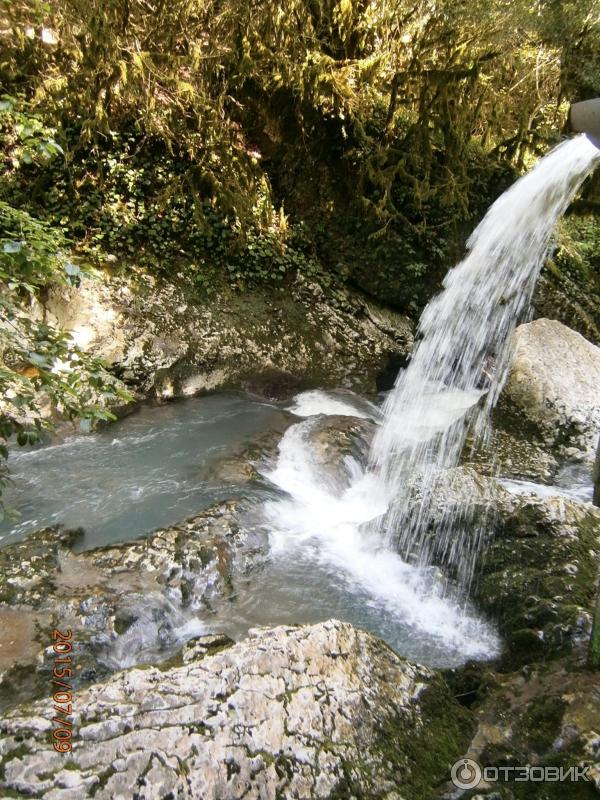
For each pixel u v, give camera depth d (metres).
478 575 3.47
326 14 7.01
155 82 6.28
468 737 2.32
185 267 6.64
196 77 6.64
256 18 6.56
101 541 3.84
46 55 6.21
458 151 7.44
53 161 6.18
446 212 7.66
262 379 6.56
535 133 7.79
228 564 3.63
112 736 1.93
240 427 5.59
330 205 7.56
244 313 6.75
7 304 2.62
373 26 7.06
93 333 5.68
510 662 2.90
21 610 3.07
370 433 5.57
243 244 6.87
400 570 3.73
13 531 3.90
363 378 7.12
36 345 2.55
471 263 6.46
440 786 2.05
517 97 8.05
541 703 2.32
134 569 3.46
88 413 2.54
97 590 3.25
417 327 7.83
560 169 5.25
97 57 5.99
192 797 1.81
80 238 6.26
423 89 7.15
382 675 2.44
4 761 1.82
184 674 2.18
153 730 1.96
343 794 1.95
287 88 6.93
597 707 2.22
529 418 5.34
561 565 3.21
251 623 3.30
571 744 2.10
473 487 3.77
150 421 5.61
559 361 5.66
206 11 6.38
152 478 4.62
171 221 6.66
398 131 7.55
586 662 2.48
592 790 1.92
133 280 6.25
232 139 7.13
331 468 4.93
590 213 5.97
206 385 6.23
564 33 4.95
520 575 3.27
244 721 2.04
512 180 7.78
